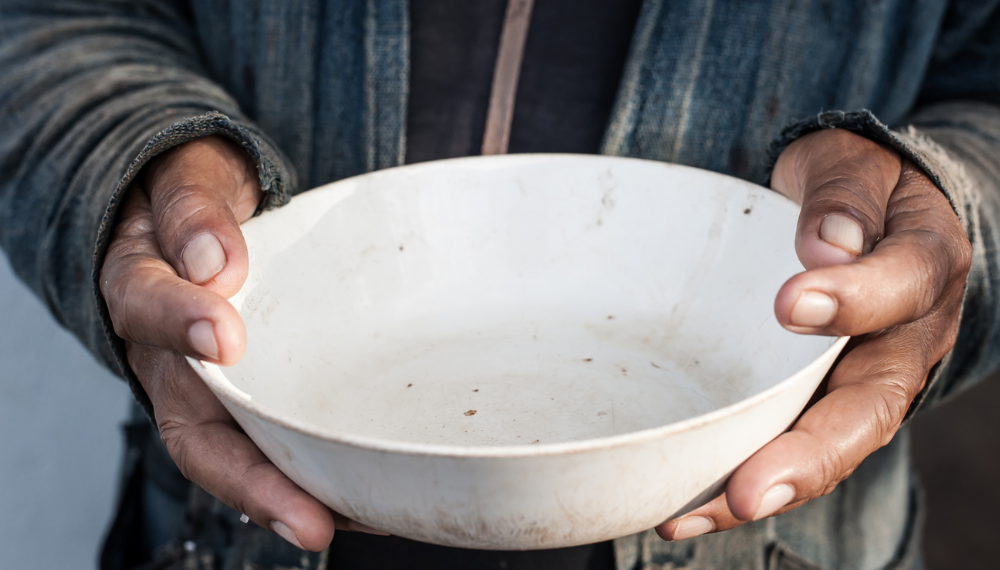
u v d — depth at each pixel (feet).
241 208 1.38
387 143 1.68
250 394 1.28
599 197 1.52
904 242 1.19
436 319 1.51
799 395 1.11
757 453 1.13
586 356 1.44
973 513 3.98
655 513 1.11
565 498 1.06
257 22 1.69
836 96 1.65
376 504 1.10
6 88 1.57
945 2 1.66
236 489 1.22
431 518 1.09
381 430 1.32
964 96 1.77
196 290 1.17
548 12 1.67
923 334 1.29
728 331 1.41
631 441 1.03
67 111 1.53
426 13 1.68
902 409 1.22
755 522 1.66
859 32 1.61
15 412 2.64
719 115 1.64
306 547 1.20
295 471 1.13
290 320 1.39
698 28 1.61
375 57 1.63
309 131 1.71
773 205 1.39
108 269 1.25
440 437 1.30
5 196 1.56
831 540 1.70
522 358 1.44
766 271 1.39
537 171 1.53
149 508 2.07
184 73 1.64
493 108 1.71
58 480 2.77
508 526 1.09
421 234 1.52
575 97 1.69
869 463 1.73
